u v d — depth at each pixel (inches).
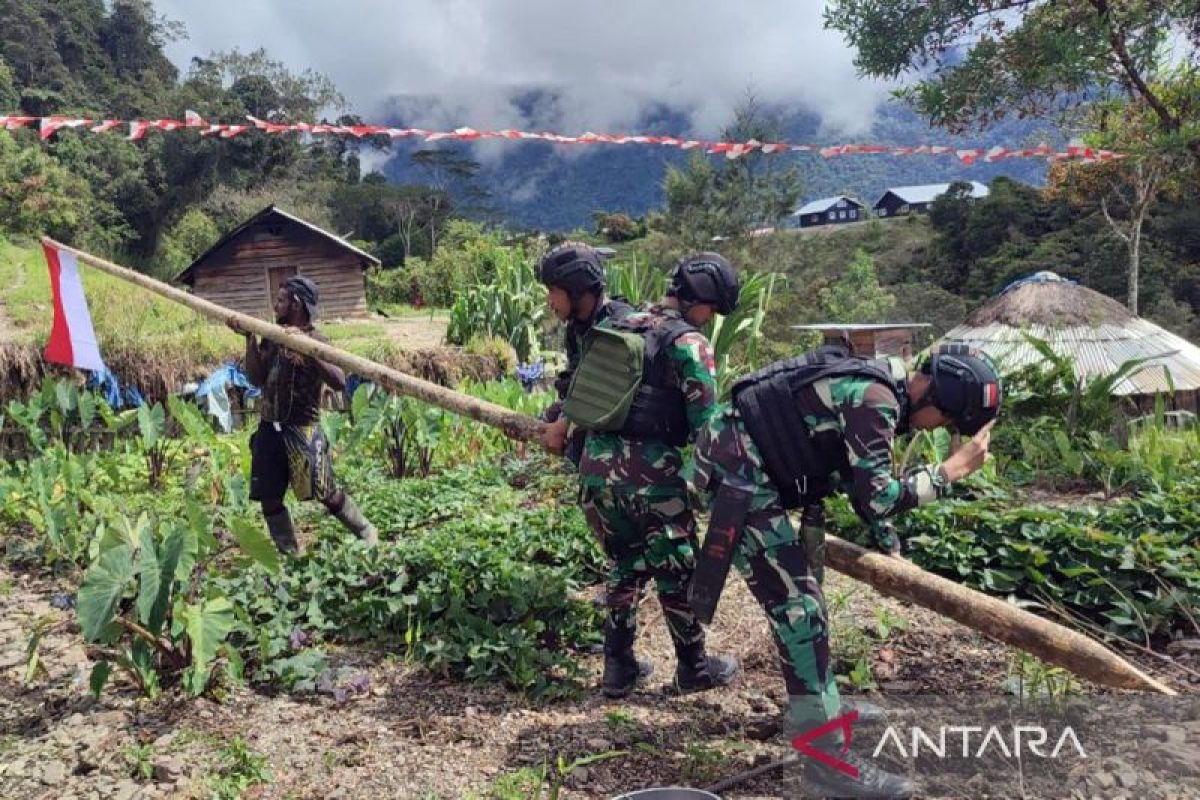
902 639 166.7
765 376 116.7
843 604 179.9
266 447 213.5
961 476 111.7
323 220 2672.2
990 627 107.5
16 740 146.1
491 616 174.9
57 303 251.9
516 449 369.4
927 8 487.2
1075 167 927.7
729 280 141.3
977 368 109.5
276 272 1339.8
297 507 282.2
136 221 2518.5
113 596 150.5
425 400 179.9
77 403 340.8
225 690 158.1
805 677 115.2
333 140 3521.2
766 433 113.6
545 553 212.8
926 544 199.0
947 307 1834.4
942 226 2377.0
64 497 260.7
